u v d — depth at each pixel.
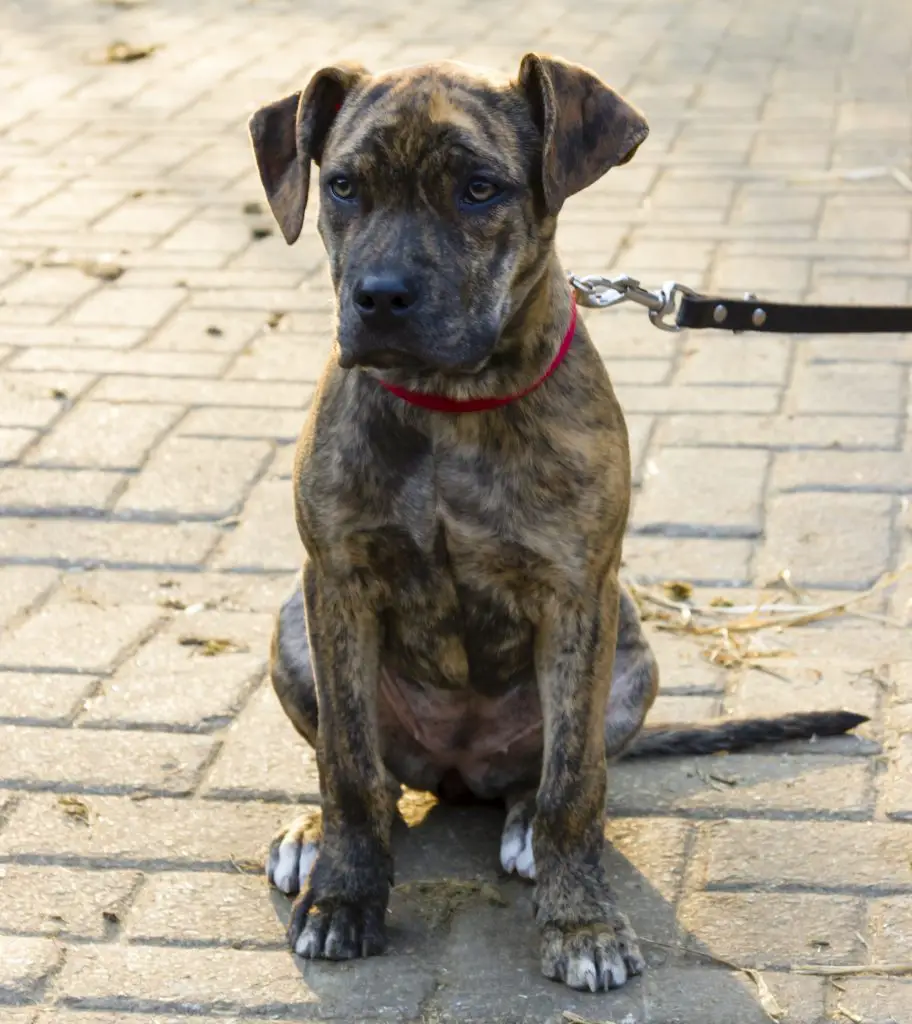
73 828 2.19
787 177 3.63
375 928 2.08
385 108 2.04
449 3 5.53
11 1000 2.02
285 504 2.66
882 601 2.47
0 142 4.01
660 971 2.05
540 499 2.08
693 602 2.49
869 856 2.15
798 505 2.63
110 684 2.37
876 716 2.31
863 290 3.10
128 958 2.06
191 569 2.55
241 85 4.50
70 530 2.62
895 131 3.94
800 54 4.75
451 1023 2.01
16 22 5.32
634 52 4.80
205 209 3.53
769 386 2.88
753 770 2.25
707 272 3.19
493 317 2.04
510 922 2.10
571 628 2.10
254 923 2.10
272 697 2.36
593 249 3.29
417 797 2.27
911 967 2.04
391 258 2.01
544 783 2.10
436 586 2.12
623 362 2.96
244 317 3.11
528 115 2.07
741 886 2.13
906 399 2.84
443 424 2.07
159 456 2.75
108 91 4.47
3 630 2.45
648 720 2.32
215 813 2.21
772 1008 2.01
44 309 3.13
